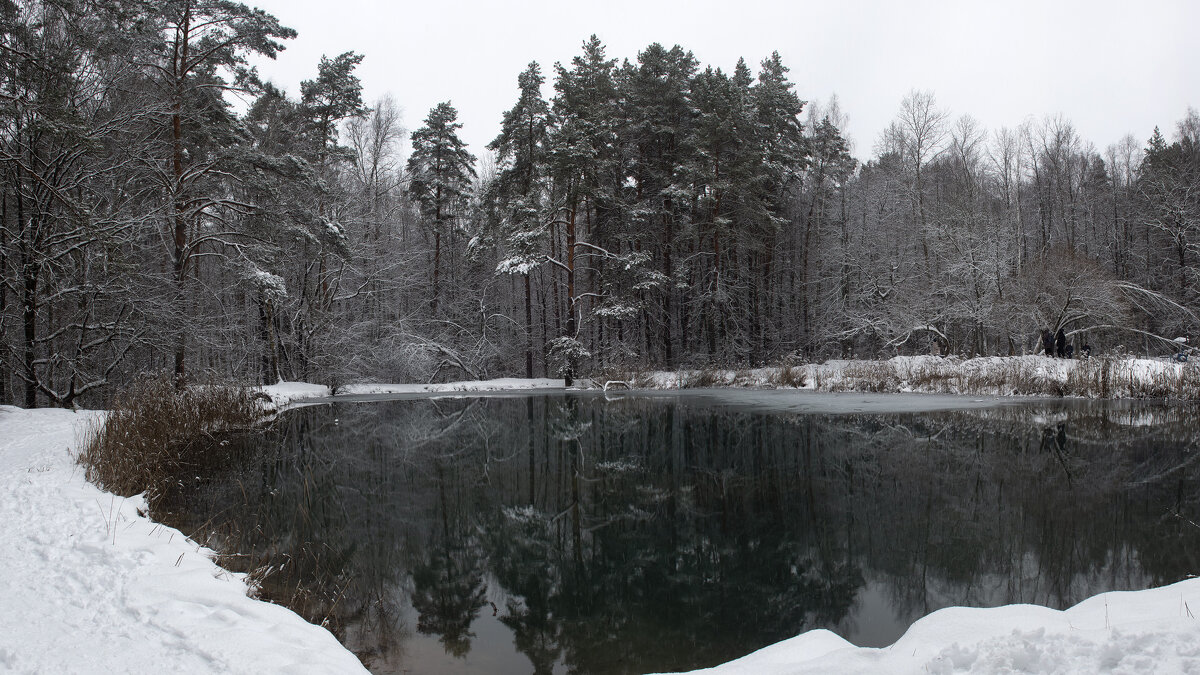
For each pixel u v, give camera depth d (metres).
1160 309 27.78
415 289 36.00
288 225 22.89
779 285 37.97
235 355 27.23
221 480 11.09
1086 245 37.50
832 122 38.41
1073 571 6.34
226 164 20.33
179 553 5.85
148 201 19.86
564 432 16.45
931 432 15.01
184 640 3.78
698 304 33.53
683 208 33.78
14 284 16.34
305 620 5.14
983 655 3.13
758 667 3.63
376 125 35.44
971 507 8.84
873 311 30.84
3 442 10.79
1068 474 10.59
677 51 34.03
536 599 6.21
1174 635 3.01
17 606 4.14
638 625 5.59
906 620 5.49
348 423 18.30
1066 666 2.90
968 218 27.00
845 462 11.98
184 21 19.27
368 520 8.80
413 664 4.85
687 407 20.80
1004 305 24.83
